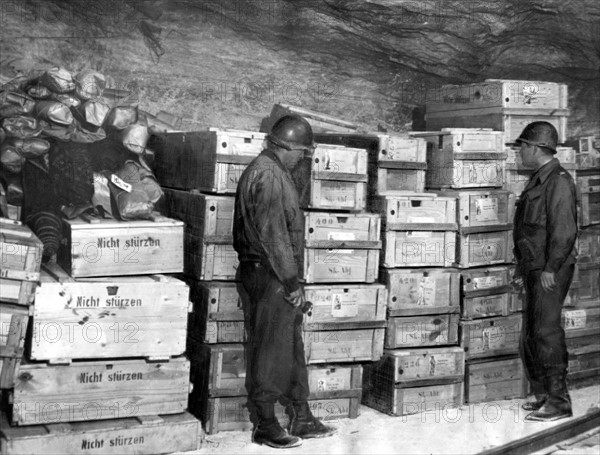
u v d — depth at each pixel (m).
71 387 4.44
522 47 7.03
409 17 6.31
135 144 5.06
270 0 6.02
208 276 5.08
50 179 4.97
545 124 5.73
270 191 4.71
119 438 4.48
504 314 6.10
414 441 5.07
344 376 5.48
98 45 5.96
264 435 4.85
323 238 5.36
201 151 5.23
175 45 6.21
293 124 4.88
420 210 5.72
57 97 5.15
